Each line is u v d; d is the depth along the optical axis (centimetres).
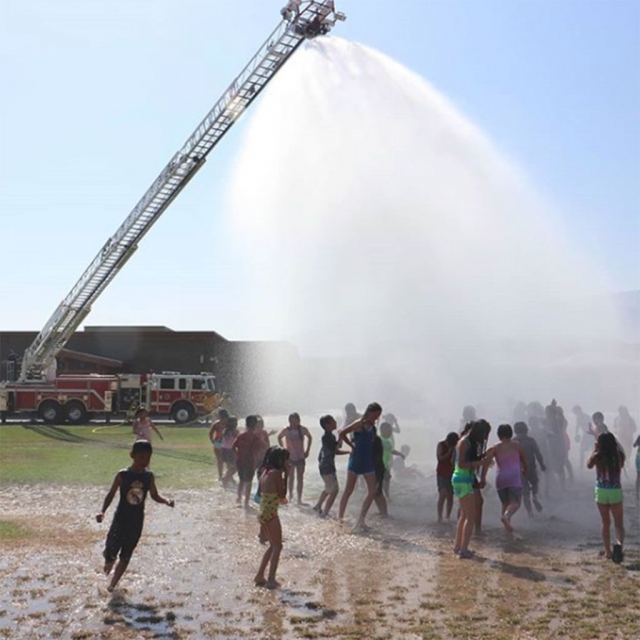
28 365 4209
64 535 1111
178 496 1516
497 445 1128
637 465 1508
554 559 974
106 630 683
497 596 797
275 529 845
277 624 704
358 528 1179
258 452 1389
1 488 1611
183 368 5678
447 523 1243
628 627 695
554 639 664
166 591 813
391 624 704
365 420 1208
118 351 5778
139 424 1922
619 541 968
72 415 4028
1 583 838
